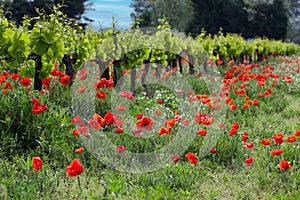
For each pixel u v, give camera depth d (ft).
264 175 14.15
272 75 29.22
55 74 19.60
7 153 14.87
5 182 11.62
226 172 15.08
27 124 16.17
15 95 17.21
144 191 12.03
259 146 17.35
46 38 20.12
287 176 13.87
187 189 12.80
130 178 13.64
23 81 17.47
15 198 11.03
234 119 22.03
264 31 168.04
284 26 171.53
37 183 11.88
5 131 15.66
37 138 15.92
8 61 20.03
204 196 12.86
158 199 11.60
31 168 12.84
